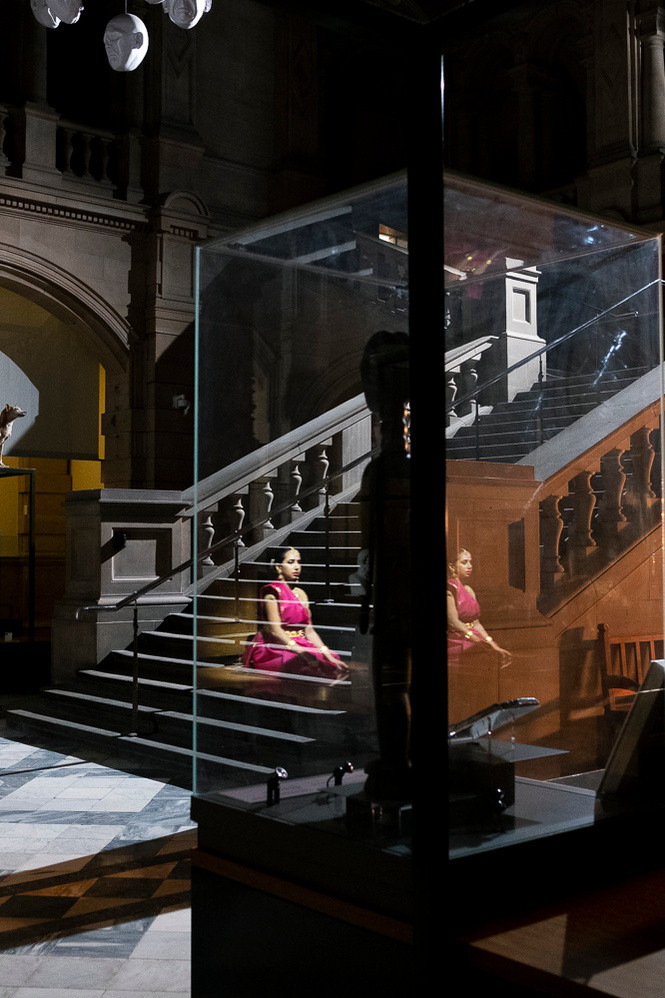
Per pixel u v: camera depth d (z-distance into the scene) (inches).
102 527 361.7
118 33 208.4
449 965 65.2
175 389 498.0
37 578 592.4
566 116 618.2
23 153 450.9
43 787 244.5
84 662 358.9
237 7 545.3
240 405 85.9
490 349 77.0
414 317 69.3
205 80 530.0
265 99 557.6
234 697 85.8
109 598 361.1
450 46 69.4
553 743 75.9
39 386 487.2
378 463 77.7
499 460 75.5
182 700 303.9
